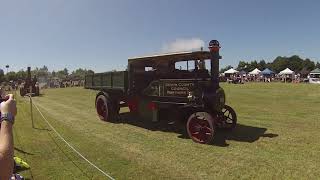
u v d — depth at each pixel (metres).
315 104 17.45
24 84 28.28
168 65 11.09
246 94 24.91
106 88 12.55
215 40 9.26
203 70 10.32
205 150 8.11
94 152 7.99
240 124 11.48
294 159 7.24
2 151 1.87
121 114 14.04
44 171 6.57
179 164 6.98
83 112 15.60
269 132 10.06
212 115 9.48
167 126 11.30
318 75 58.22
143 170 6.61
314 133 9.81
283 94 24.38
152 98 10.61
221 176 6.24
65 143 8.90
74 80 57.03
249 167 6.73
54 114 14.96
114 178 6.16
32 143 8.89
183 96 9.56
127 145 8.70
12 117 2.05
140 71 11.42
